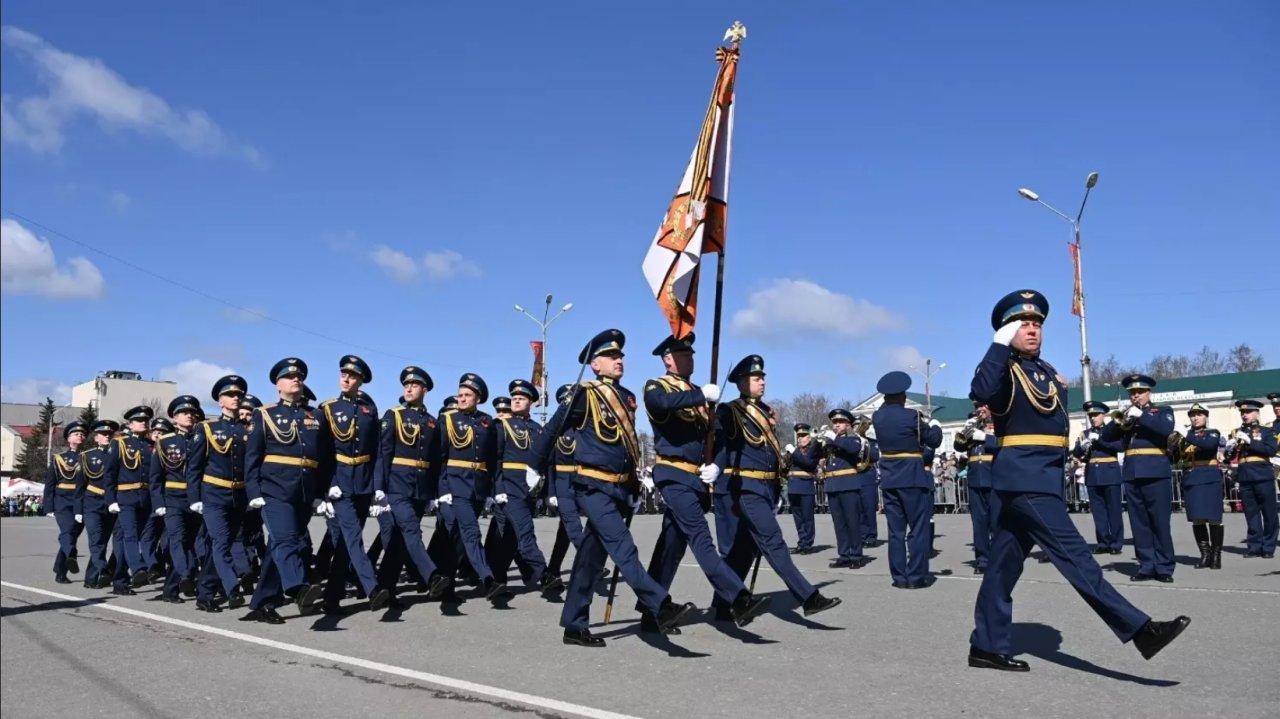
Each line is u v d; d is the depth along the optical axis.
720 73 7.95
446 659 6.96
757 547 7.57
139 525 11.86
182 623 9.01
